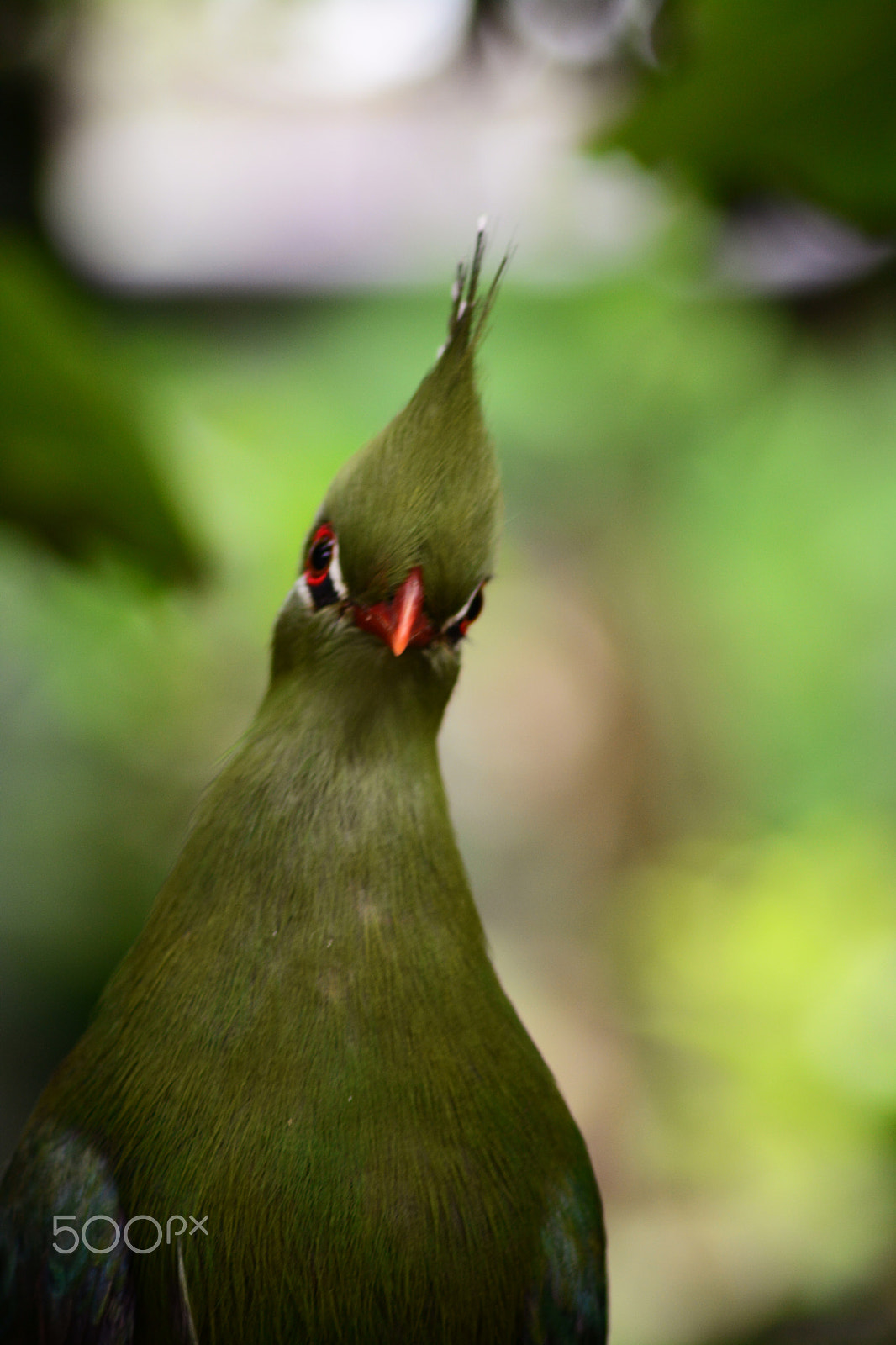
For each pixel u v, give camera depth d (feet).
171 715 14.26
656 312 12.62
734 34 8.59
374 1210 8.38
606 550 19.54
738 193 8.81
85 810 14.52
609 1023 18.30
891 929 12.32
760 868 14.07
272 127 15.62
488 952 8.50
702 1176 13.42
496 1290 8.41
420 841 8.48
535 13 9.07
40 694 14.05
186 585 8.95
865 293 9.54
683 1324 12.78
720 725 20.89
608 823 20.98
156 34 11.03
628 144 8.68
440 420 8.48
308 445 11.27
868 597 19.81
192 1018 8.42
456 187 14.57
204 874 8.46
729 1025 12.31
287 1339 8.38
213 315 15.06
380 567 8.46
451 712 20.72
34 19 9.36
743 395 13.48
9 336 8.77
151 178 15.35
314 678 8.50
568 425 14.82
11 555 12.33
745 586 19.81
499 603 19.76
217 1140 8.39
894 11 8.57
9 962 14.26
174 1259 8.38
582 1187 8.48
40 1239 8.43
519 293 13.61
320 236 15.14
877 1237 11.25
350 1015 8.41
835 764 20.51
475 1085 8.43
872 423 16.80
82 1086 8.44
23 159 9.35
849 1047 11.67
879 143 8.66
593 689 20.70
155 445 8.87
